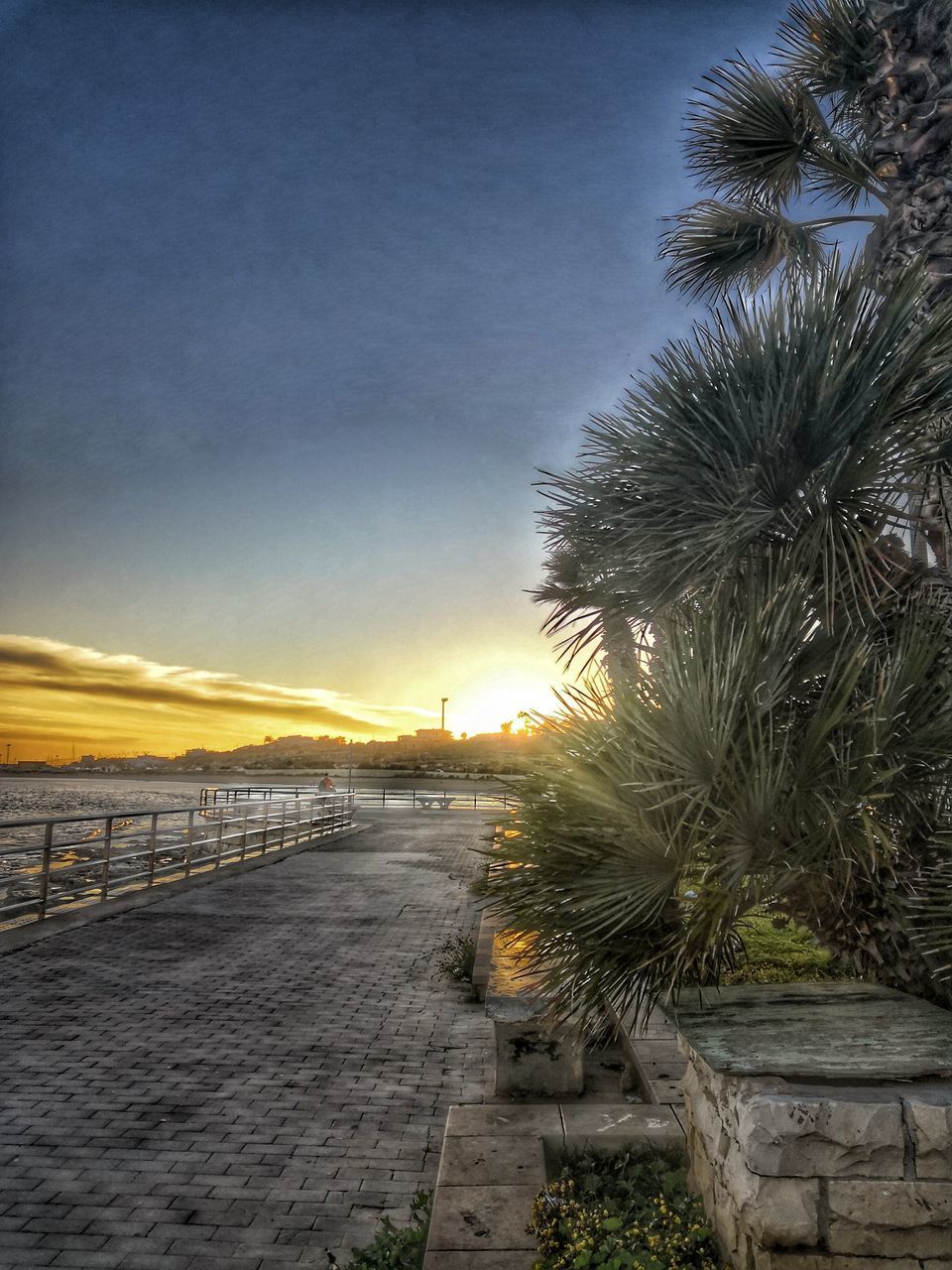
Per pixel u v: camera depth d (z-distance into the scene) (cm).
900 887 258
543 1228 285
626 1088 474
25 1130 450
